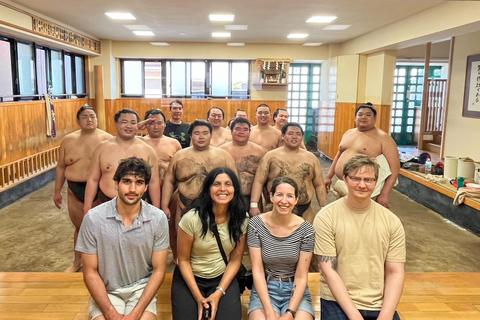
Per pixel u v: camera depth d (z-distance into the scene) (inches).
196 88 381.7
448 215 197.5
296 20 248.5
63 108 296.5
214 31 296.8
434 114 364.5
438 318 94.5
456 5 184.4
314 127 422.6
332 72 354.6
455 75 270.7
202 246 85.3
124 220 78.0
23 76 246.7
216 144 165.2
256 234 85.0
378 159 137.7
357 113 141.0
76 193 132.3
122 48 362.3
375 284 78.8
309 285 109.3
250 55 367.9
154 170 120.7
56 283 107.8
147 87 380.5
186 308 82.4
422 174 233.8
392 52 293.3
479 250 158.6
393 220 79.4
